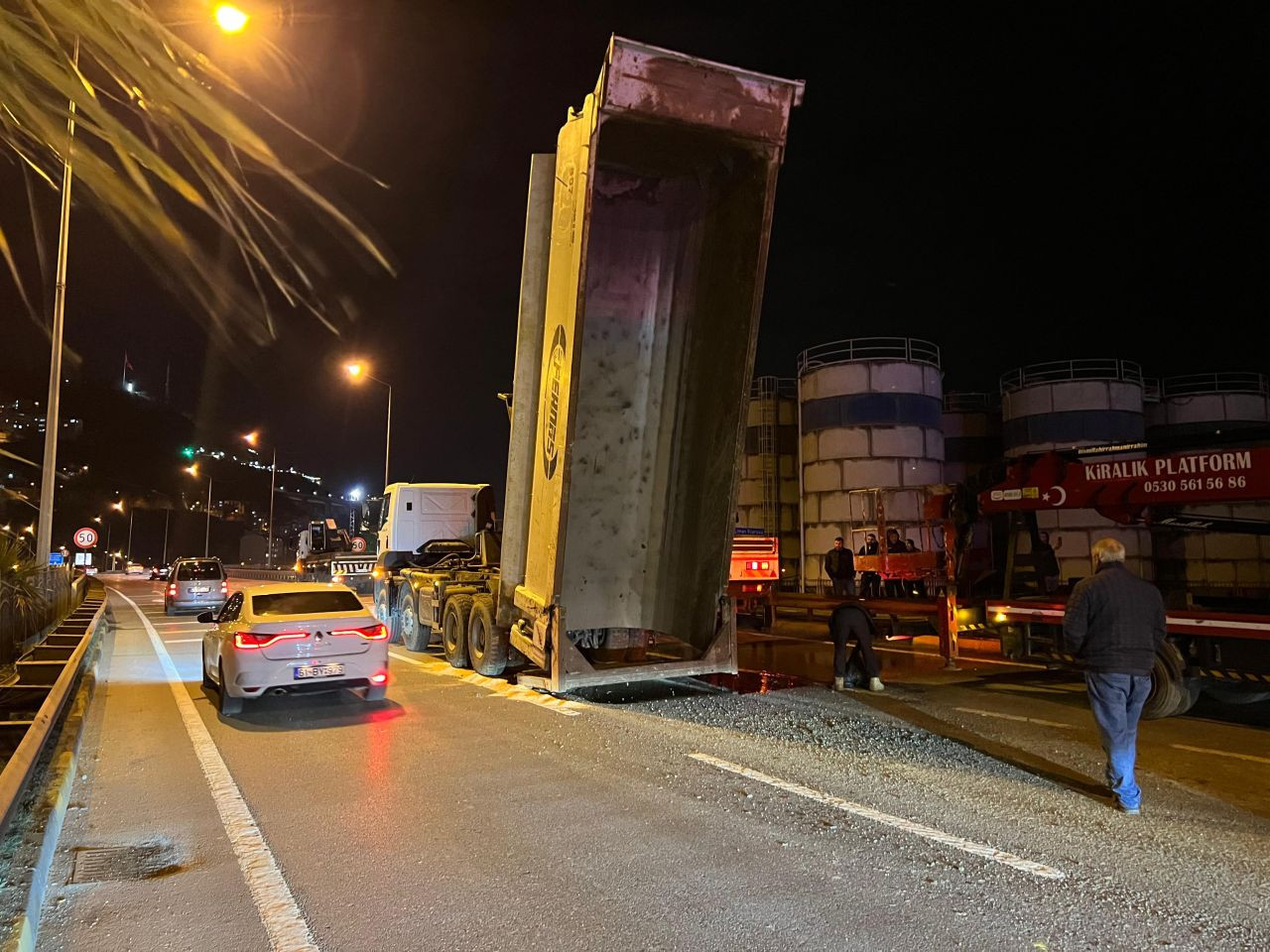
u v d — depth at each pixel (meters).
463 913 4.18
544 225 9.95
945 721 8.66
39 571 15.18
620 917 4.12
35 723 6.13
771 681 11.26
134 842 5.20
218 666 9.57
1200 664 8.84
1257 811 5.77
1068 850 5.02
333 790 6.24
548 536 9.43
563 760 7.12
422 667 12.70
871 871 4.69
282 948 3.84
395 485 18.11
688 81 8.21
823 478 31.05
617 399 10.06
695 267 9.88
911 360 30.66
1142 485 10.01
